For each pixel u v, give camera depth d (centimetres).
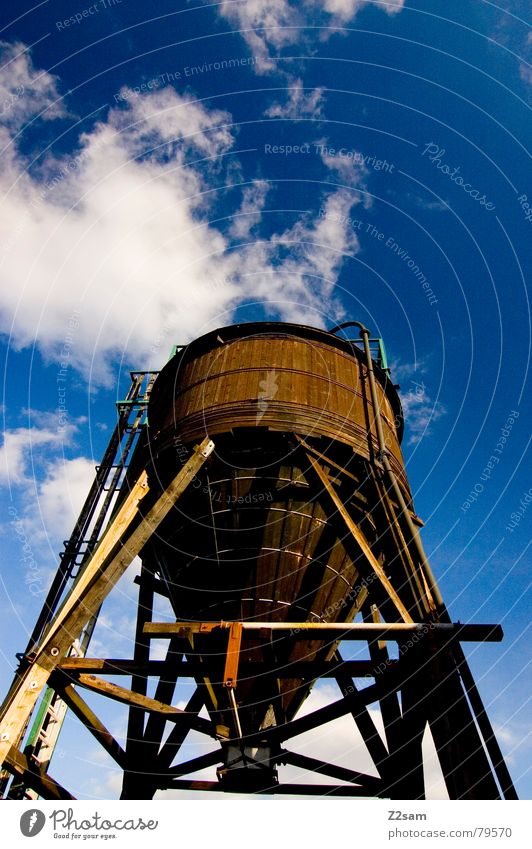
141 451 1335
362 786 1000
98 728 1014
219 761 1045
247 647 1062
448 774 765
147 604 1262
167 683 1176
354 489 1146
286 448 1123
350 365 1310
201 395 1230
